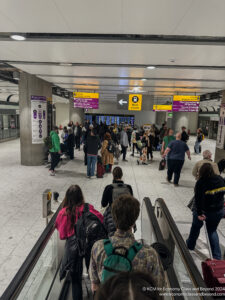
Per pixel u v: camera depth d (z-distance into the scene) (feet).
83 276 10.03
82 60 20.72
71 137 36.29
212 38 13.79
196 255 12.25
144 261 4.29
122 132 36.37
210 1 9.47
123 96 38.11
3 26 12.97
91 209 8.58
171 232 8.81
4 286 9.88
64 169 30.32
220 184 10.65
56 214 9.83
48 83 34.19
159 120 92.84
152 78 29.25
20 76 29.66
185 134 41.29
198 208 10.87
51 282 9.46
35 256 6.94
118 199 4.83
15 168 30.14
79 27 12.89
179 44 15.07
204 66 21.56
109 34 13.96
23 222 15.58
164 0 9.57
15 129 65.82
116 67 23.09
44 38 14.42
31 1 10.01
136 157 40.96
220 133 34.30
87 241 7.55
